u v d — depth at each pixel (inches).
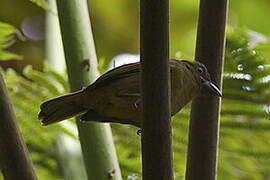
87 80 152.6
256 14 187.2
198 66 150.7
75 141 159.9
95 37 184.1
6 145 144.2
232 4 188.5
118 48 184.2
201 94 149.9
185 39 192.7
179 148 161.0
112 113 152.1
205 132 148.9
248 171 161.3
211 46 149.9
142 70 143.6
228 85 161.0
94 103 151.7
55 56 161.5
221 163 161.3
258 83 160.9
